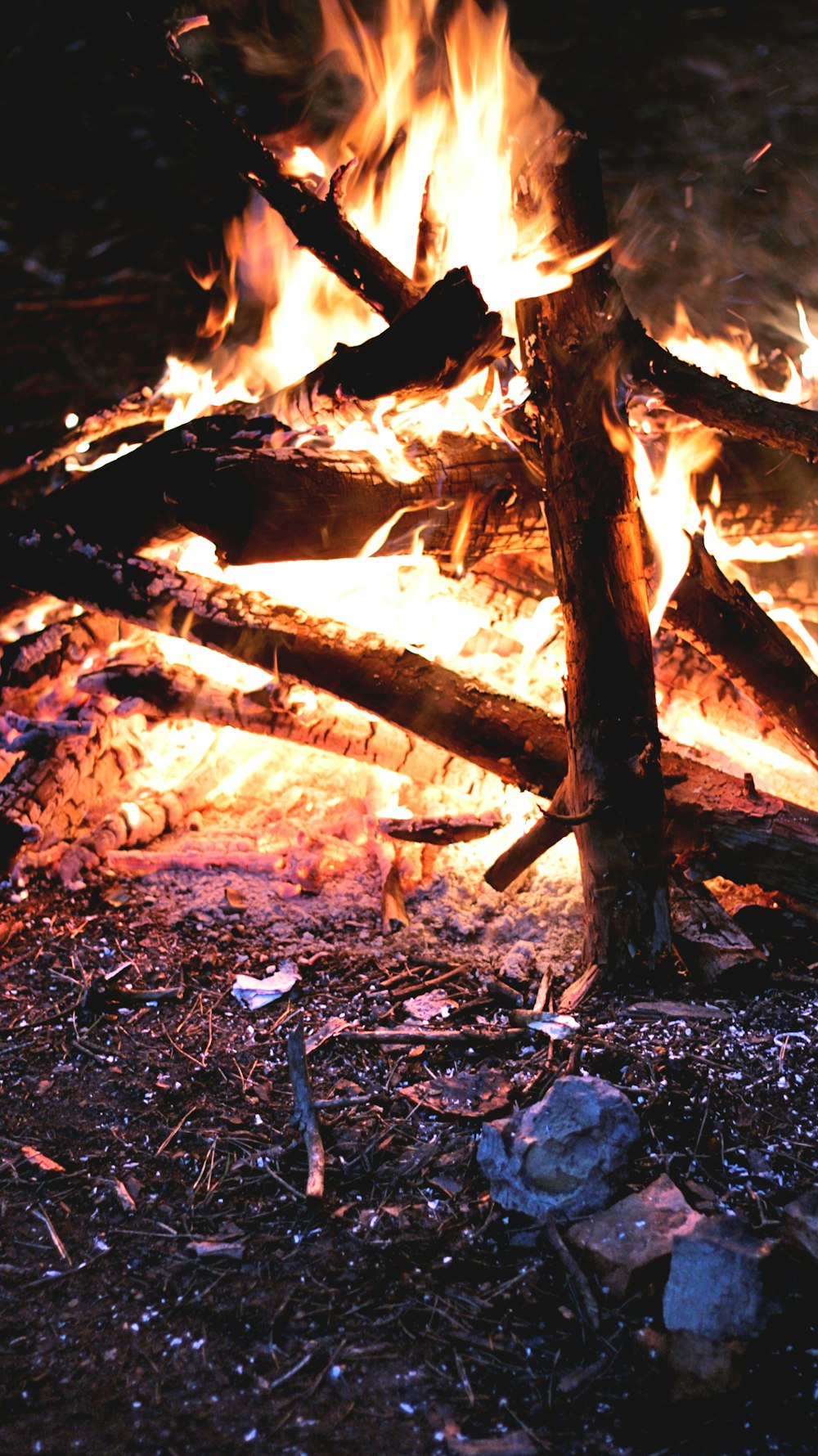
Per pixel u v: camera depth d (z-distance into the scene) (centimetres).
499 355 290
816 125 740
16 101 822
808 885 271
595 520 264
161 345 595
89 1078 240
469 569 329
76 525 308
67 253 679
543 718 287
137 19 300
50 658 331
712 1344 171
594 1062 232
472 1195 206
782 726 311
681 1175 205
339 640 292
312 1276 190
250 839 330
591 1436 162
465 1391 169
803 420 290
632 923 257
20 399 555
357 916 298
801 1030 243
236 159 310
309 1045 247
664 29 845
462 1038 245
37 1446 161
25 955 282
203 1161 217
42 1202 208
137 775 344
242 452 269
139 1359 175
